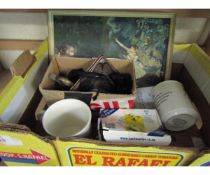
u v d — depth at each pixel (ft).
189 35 2.83
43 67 2.47
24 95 2.13
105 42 2.45
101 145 1.53
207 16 2.43
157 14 2.29
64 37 2.44
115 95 1.93
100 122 1.93
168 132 2.23
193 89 2.49
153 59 2.48
